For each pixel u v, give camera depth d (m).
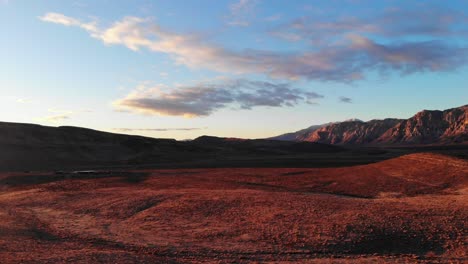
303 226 26.12
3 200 45.25
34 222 32.09
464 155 54.50
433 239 22.58
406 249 21.70
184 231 27.09
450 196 35.53
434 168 50.44
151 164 122.88
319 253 21.47
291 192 43.19
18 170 103.00
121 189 49.66
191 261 19.92
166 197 39.16
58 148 138.50
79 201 41.19
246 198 36.31
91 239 25.98
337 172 63.59
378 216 27.27
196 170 80.69
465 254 20.17
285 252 21.72
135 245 24.06
